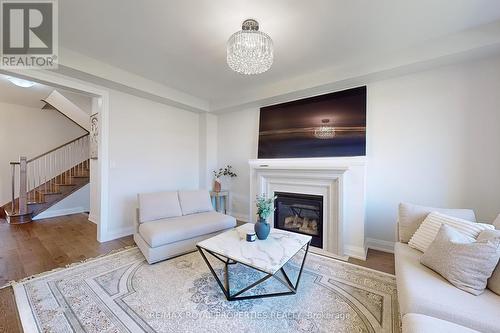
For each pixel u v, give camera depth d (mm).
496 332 1053
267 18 2012
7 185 5059
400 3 1829
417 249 1946
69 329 1515
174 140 4297
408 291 1342
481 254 1375
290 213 3543
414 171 2771
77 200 5145
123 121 3512
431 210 2117
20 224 4121
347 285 2088
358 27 2148
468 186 2482
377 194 3002
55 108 5215
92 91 3113
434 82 2645
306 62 2854
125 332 1496
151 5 1845
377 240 3020
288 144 3666
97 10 1899
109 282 2090
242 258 1765
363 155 2938
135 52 2623
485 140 2400
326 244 3047
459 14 1968
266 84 3621
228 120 4699
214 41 2391
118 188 3455
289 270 2395
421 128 2725
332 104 3287
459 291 1328
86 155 6090
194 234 2730
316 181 3143
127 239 3336
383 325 1575
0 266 2424
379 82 2979
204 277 2193
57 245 3066
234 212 4613
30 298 1842
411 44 2455
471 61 2453
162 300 1831
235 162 4582
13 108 5168
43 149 5531
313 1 1805
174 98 3871
